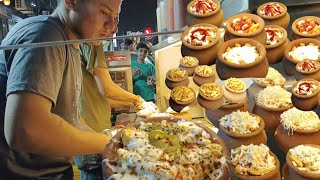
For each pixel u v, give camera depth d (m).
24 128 0.87
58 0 1.25
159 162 0.70
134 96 1.61
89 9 0.98
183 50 0.85
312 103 0.85
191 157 0.72
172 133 0.80
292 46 0.89
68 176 1.15
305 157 0.88
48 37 0.95
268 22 0.91
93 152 0.97
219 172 0.71
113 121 1.57
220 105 1.07
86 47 1.58
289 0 1.09
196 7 0.88
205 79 1.10
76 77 1.14
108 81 1.60
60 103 1.06
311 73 0.86
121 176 0.69
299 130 0.96
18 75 0.88
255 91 1.14
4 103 0.98
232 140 0.97
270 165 0.87
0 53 0.99
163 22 1.71
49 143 0.90
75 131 0.95
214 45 0.82
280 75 1.17
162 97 1.64
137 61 1.81
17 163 1.02
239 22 0.87
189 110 1.19
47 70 0.91
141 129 0.83
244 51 0.81
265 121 1.06
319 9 1.10
